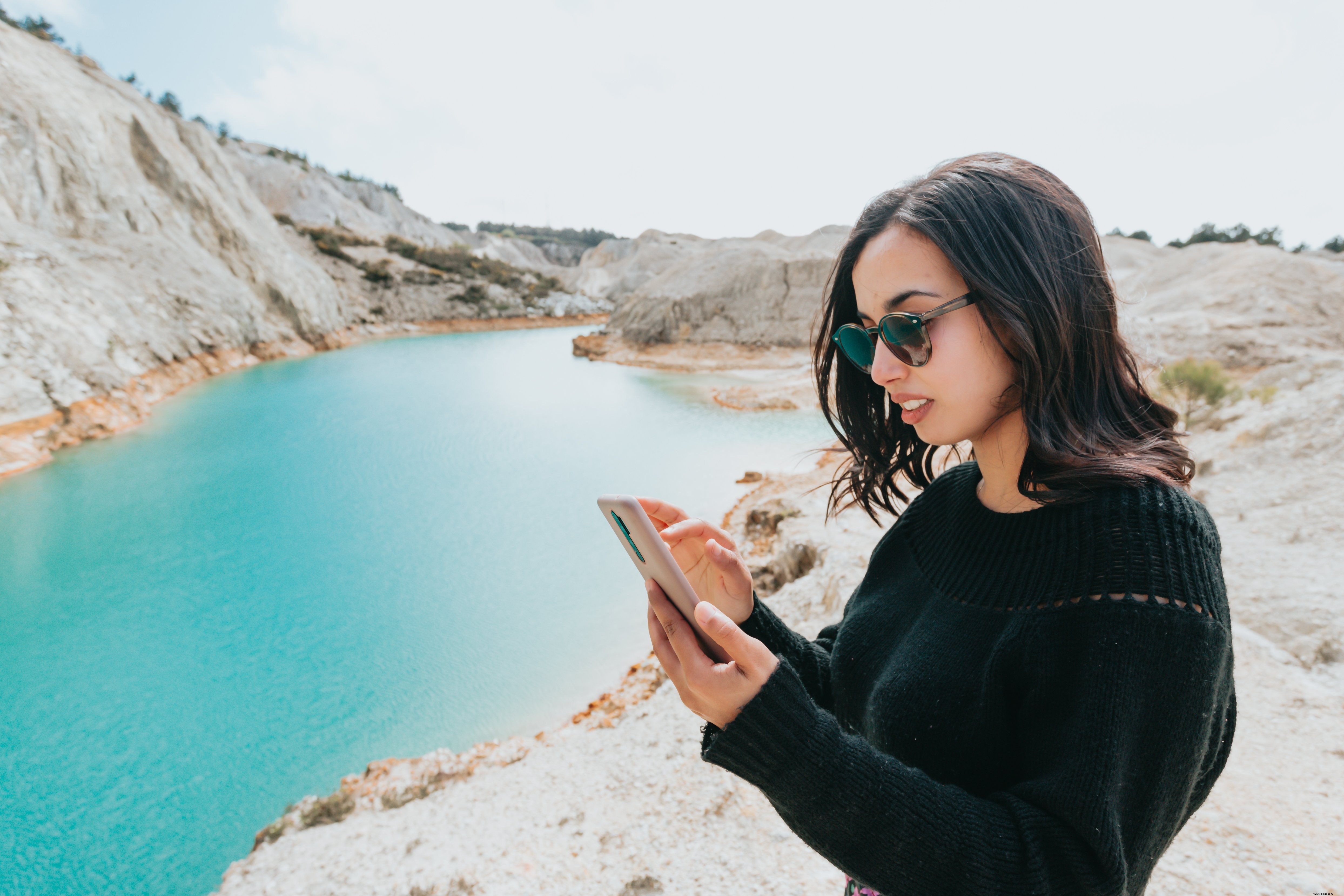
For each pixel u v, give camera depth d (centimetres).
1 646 872
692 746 429
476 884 336
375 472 1648
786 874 302
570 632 878
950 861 60
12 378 1720
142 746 670
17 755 659
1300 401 945
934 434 82
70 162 2738
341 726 693
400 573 1087
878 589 106
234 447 1858
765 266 3612
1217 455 945
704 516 1306
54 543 1214
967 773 76
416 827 430
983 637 76
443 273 5756
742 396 2427
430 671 794
